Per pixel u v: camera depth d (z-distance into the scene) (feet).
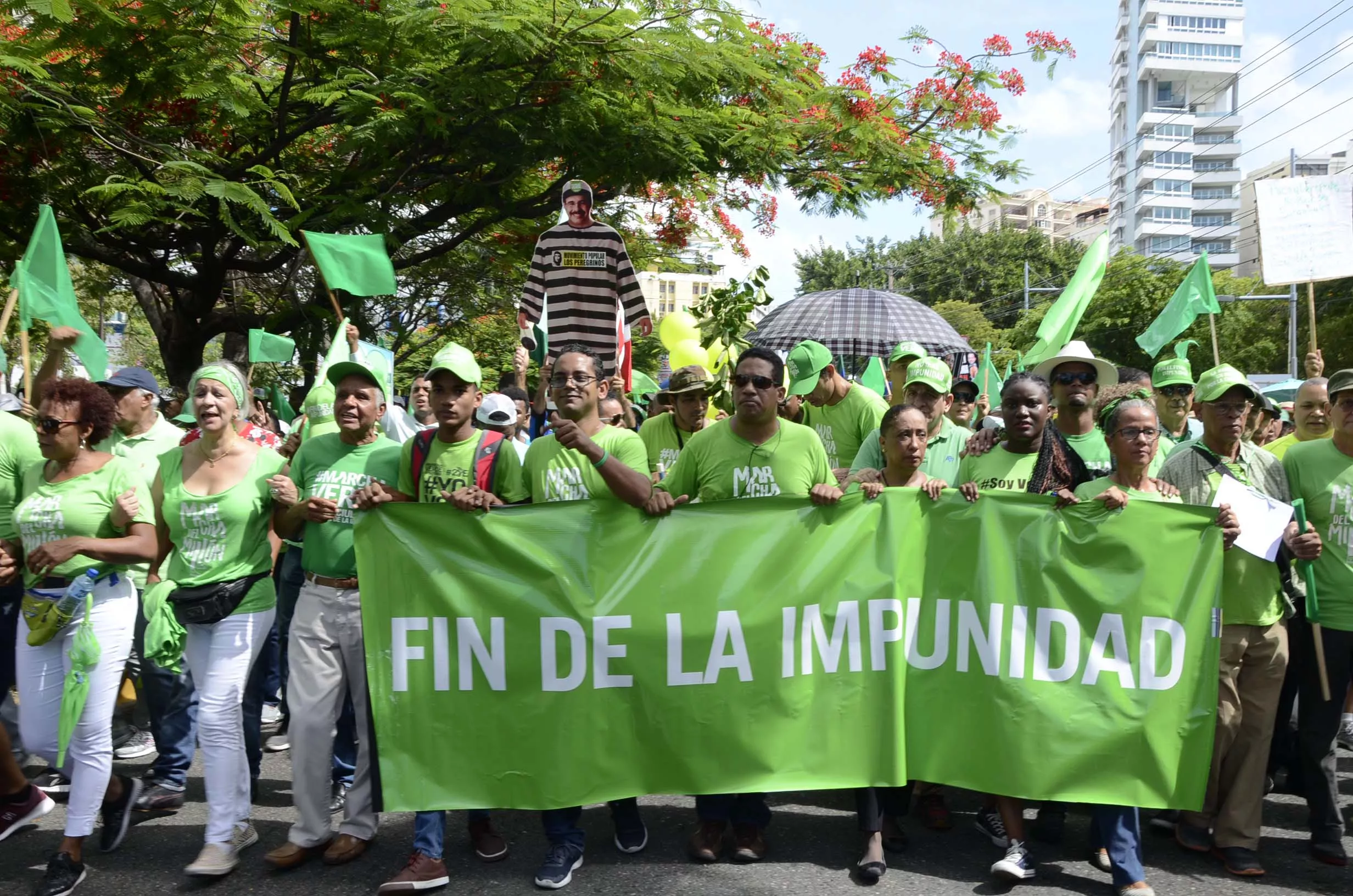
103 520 14.38
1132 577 14.51
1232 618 14.87
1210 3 372.99
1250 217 309.01
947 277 178.29
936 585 14.93
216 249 39.81
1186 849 15.34
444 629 14.15
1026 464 15.94
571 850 14.25
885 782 14.57
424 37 30.71
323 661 14.43
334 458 15.01
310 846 14.51
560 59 31.53
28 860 14.93
